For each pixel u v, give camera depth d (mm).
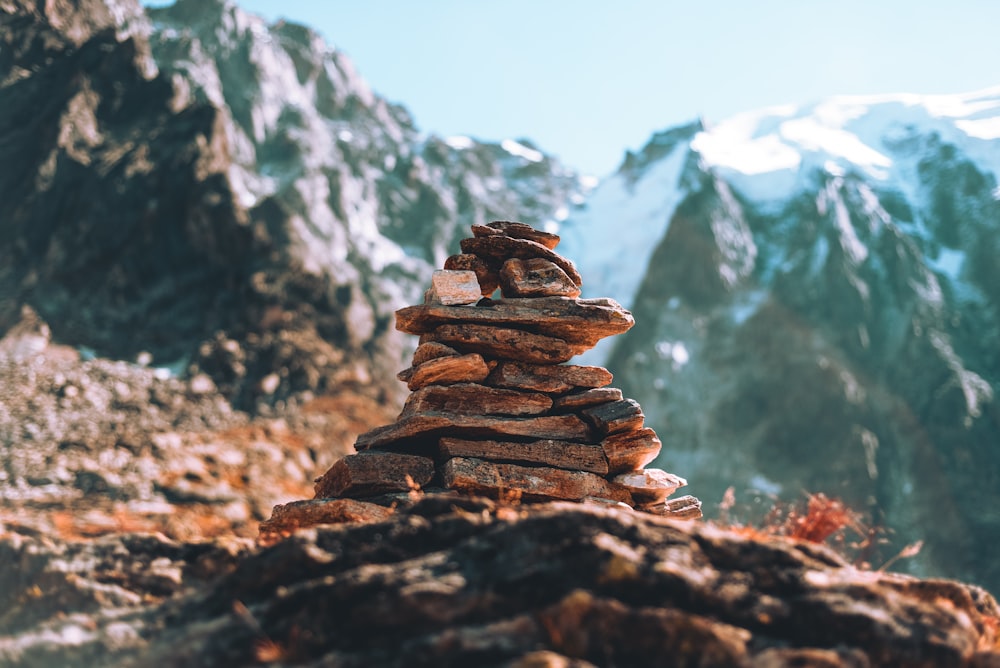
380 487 7758
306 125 109312
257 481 35312
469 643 4262
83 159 53000
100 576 5641
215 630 4688
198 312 48531
